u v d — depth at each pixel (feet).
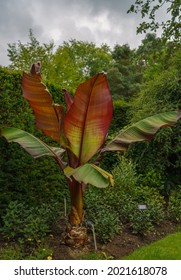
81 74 93.40
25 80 12.10
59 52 67.56
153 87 25.17
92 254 12.60
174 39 29.07
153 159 23.70
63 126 12.97
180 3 26.99
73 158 13.41
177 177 24.61
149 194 20.33
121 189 19.43
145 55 33.96
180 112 14.17
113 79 80.07
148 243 15.11
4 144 15.84
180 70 24.70
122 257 13.04
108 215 15.10
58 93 20.12
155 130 13.78
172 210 18.85
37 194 17.31
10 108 16.12
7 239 13.37
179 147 23.25
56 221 14.62
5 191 15.65
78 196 13.19
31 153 12.55
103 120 12.86
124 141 13.91
